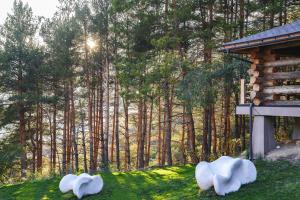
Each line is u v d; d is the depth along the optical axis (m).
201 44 19.62
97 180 11.44
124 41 22.28
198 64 18.70
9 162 21.97
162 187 10.98
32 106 25.61
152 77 16.67
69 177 12.05
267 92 11.43
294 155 10.28
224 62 17.34
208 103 16.16
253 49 11.63
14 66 23.53
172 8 18.56
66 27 24.28
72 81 25.72
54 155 26.52
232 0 19.95
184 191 9.84
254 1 19.53
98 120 26.66
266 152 11.20
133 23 21.30
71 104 25.77
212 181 8.81
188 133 21.27
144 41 20.47
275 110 10.80
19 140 25.02
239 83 17.14
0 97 24.48
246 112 11.73
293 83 15.91
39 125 26.95
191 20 18.72
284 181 8.66
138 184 12.06
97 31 23.56
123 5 18.97
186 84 15.84
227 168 8.83
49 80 25.64
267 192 8.23
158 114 27.78
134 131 34.06
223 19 18.59
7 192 13.22
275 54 11.33
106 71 24.92
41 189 12.98
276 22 20.39
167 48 18.91
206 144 19.27
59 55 23.88
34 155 26.05
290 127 17.62
